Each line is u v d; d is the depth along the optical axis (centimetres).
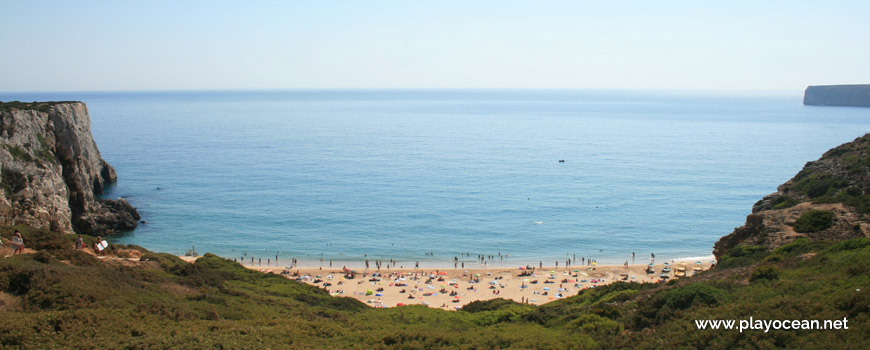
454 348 2714
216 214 10712
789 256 3631
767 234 4441
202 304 3203
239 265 5784
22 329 2320
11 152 7588
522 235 9725
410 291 7069
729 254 4331
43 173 8019
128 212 9950
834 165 5688
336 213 10925
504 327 3306
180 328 2661
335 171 15075
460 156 18012
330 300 4500
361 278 7594
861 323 2027
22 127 8088
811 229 4250
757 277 3045
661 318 2747
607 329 2852
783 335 2109
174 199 11738
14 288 2797
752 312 2398
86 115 11444
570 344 2661
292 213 10888
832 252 3319
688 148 19912
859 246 3244
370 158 17400
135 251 4434
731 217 10638
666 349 2312
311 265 8325
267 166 15712
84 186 9469
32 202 7531
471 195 12419
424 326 3444
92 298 2839
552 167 15925
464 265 8381
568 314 3447
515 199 12075
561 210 11219
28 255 3347
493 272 7912
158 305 2936
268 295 4191
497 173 14988
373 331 3089
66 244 3756
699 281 3475
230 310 3231
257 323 2970
